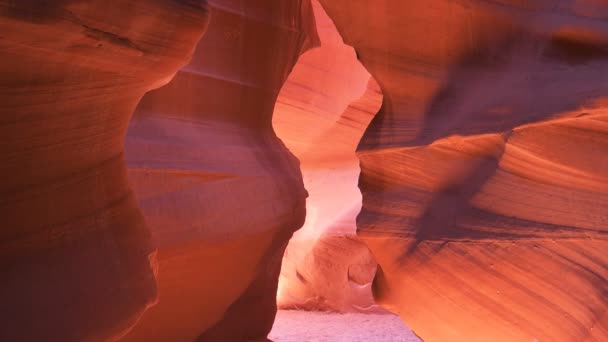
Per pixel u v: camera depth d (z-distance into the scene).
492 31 5.00
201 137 4.87
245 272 4.96
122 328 2.14
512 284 4.10
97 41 1.69
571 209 4.10
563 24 4.71
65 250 2.00
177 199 4.24
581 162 4.14
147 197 4.07
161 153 4.32
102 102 1.96
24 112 1.68
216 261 4.50
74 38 1.61
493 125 4.56
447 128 4.86
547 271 4.00
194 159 4.55
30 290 1.82
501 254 4.19
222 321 4.94
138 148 4.20
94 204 2.16
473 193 4.53
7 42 1.47
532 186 4.32
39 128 1.76
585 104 4.09
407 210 4.88
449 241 4.46
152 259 2.59
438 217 4.66
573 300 3.87
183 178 4.36
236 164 4.96
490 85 4.93
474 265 4.28
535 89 4.60
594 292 3.82
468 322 4.31
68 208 2.02
